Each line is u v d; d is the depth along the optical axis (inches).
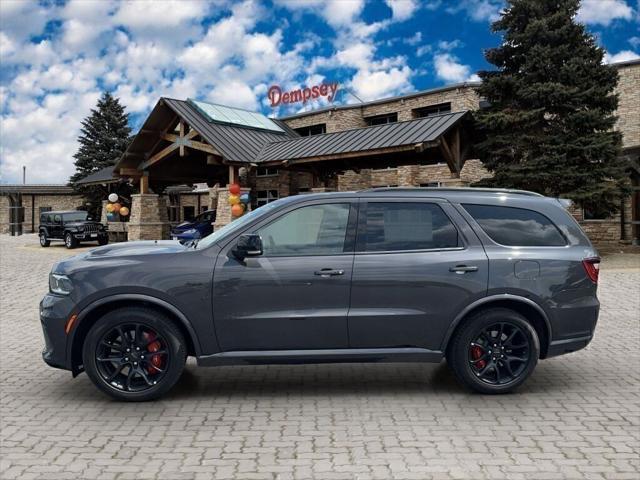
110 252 217.5
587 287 213.2
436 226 212.5
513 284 207.2
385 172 1196.5
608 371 246.8
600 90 701.3
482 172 1110.4
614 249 808.9
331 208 212.7
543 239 214.7
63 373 250.7
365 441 168.4
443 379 236.2
